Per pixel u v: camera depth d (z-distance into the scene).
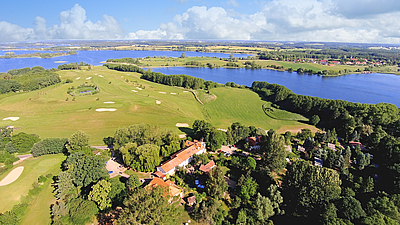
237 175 79.69
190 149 88.88
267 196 66.25
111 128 117.81
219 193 64.94
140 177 75.62
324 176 60.53
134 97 179.50
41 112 138.38
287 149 95.94
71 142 82.12
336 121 130.25
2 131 90.06
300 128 130.75
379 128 109.44
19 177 69.00
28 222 56.22
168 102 171.50
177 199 64.88
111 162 84.94
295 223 57.50
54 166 76.94
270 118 150.38
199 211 60.81
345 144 108.19
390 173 69.19
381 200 55.97
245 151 98.56
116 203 61.88
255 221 57.84
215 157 91.50
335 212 53.81
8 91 177.25
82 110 143.38
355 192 67.19
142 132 93.06
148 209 49.16
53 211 56.66
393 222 49.78
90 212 57.72
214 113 158.88
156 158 77.50
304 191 60.56
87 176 66.50
